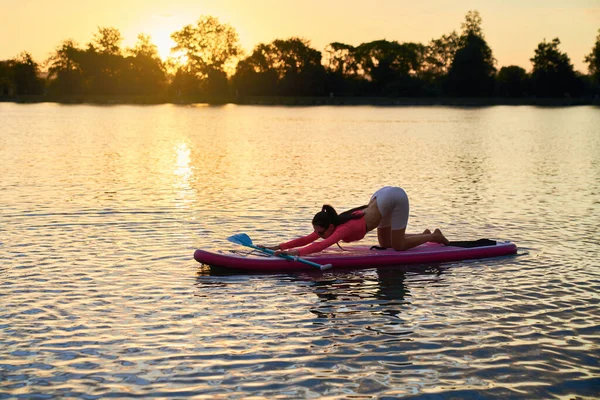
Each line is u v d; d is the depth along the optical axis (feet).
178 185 57.21
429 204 49.65
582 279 30.30
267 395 18.90
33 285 28.30
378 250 33.94
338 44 445.37
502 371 20.65
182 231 38.93
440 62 489.67
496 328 24.14
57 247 34.76
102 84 424.87
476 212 46.47
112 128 144.66
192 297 27.20
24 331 23.21
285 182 60.34
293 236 38.14
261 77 425.69
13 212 43.70
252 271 31.27
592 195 54.39
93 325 23.88
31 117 197.06
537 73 406.82
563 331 23.91
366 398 18.83
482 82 414.00
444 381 19.94
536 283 29.71
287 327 24.06
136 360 21.03
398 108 342.23
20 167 68.49
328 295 27.86
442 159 84.07
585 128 160.04
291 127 158.30
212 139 115.55
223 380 19.76
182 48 452.35
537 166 76.69
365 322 24.66
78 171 65.92
